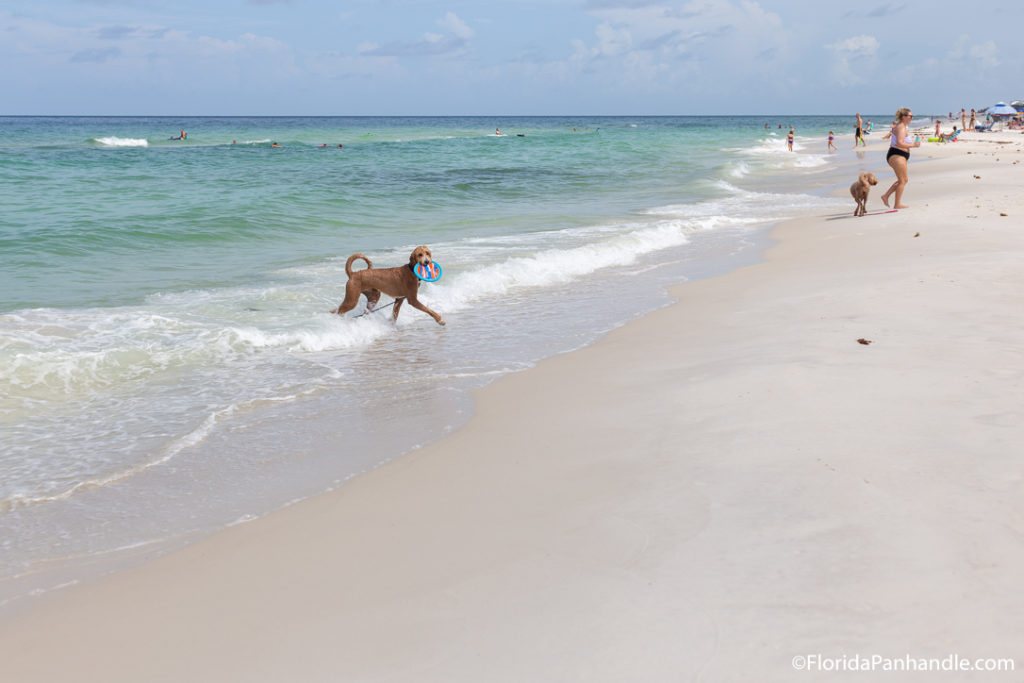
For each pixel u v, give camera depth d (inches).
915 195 696.4
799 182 1005.8
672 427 185.0
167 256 488.1
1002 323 248.7
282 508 163.5
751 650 101.5
